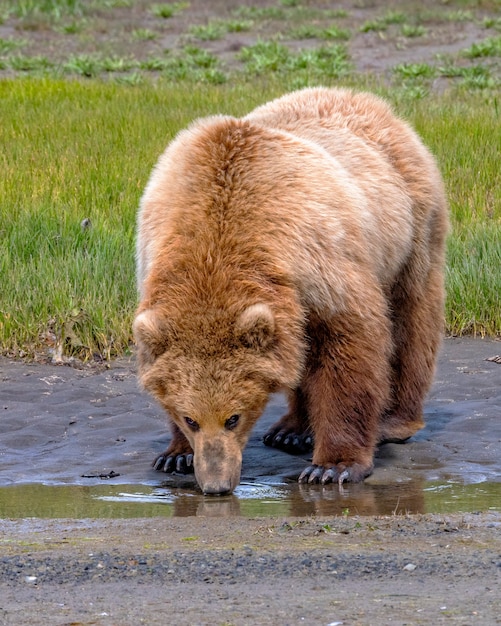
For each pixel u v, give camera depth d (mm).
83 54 44531
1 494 9961
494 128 25375
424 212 12273
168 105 28953
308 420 11914
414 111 27500
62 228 18172
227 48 45500
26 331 15531
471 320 16562
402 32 45812
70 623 5883
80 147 23297
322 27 48344
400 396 12148
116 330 15641
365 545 7566
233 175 10102
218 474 9453
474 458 11258
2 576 6840
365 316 10422
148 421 12602
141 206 11047
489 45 40750
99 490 10164
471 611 5949
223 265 9633
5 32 49406
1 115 27016
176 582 6672
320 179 10453
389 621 5793
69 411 12961
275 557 7176
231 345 9359
